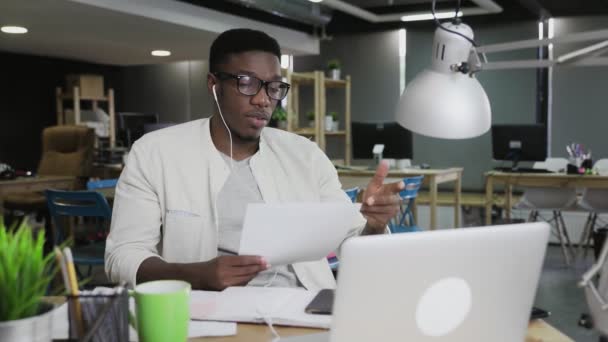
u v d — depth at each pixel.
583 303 3.99
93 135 5.63
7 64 8.29
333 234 1.30
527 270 0.86
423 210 6.96
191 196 1.58
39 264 0.78
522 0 6.30
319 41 8.34
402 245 0.76
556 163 5.93
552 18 7.09
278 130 1.80
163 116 9.96
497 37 7.34
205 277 1.28
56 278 1.12
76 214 3.18
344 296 0.76
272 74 1.58
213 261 1.30
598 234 3.79
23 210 5.22
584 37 1.26
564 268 5.09
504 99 7.32
